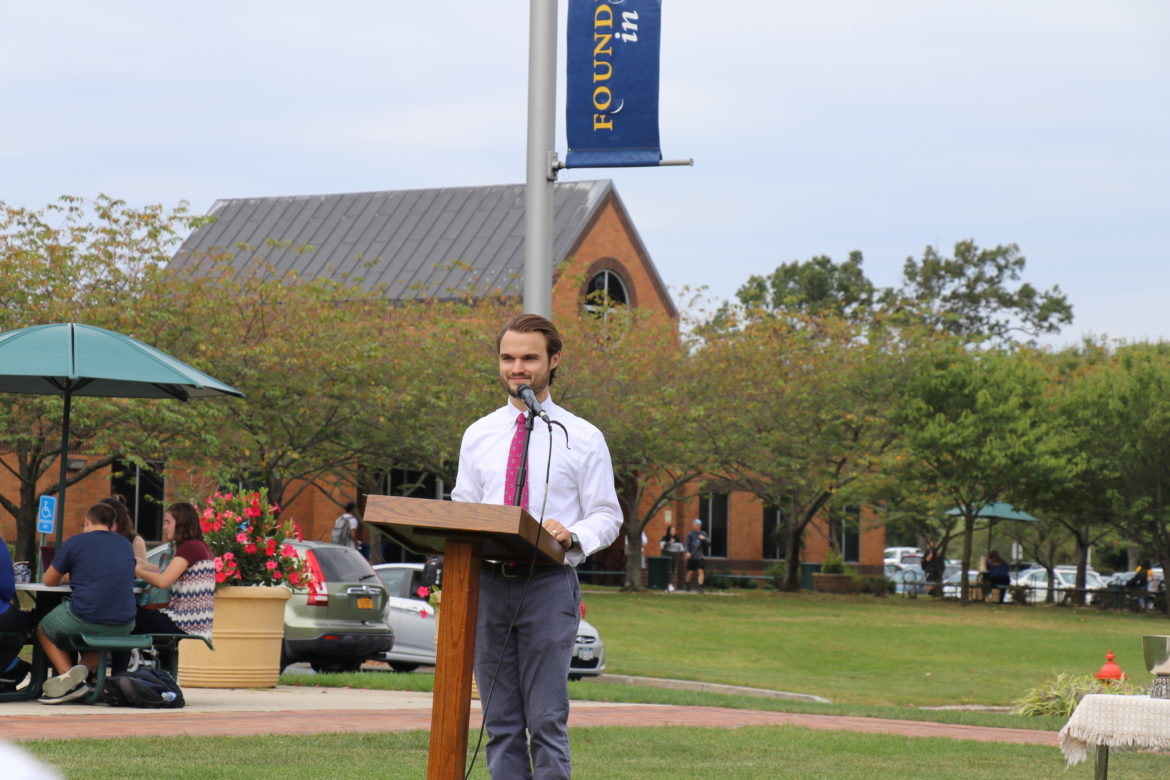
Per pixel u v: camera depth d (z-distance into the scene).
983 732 13.93
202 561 13.31
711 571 54.12
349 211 54.16
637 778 8.50
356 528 36.94
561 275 48.91
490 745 5.59
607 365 40.38
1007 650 29.30
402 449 35.94
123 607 11.95
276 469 33.22
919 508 57.09
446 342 36.34
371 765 8.54
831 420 44.47
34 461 29.25
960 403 45.31
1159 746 8.31
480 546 4.96
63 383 13.70
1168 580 45.78
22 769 2.00
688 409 40.47
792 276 88.62
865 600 44.91
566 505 5.50
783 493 48.72
